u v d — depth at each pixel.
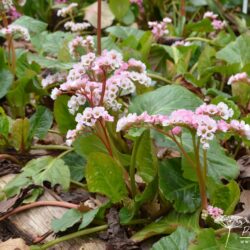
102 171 0.84
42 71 1.29
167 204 0.86
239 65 1.17
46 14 1.75
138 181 0.91
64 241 0.86
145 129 0.84
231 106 0.96
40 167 0.95
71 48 1.10
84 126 0.85
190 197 0.85
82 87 0.86
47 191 0.94
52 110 1.19
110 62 0.85
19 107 1.14
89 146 0.91
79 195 0.94
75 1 1.83
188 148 0.88
